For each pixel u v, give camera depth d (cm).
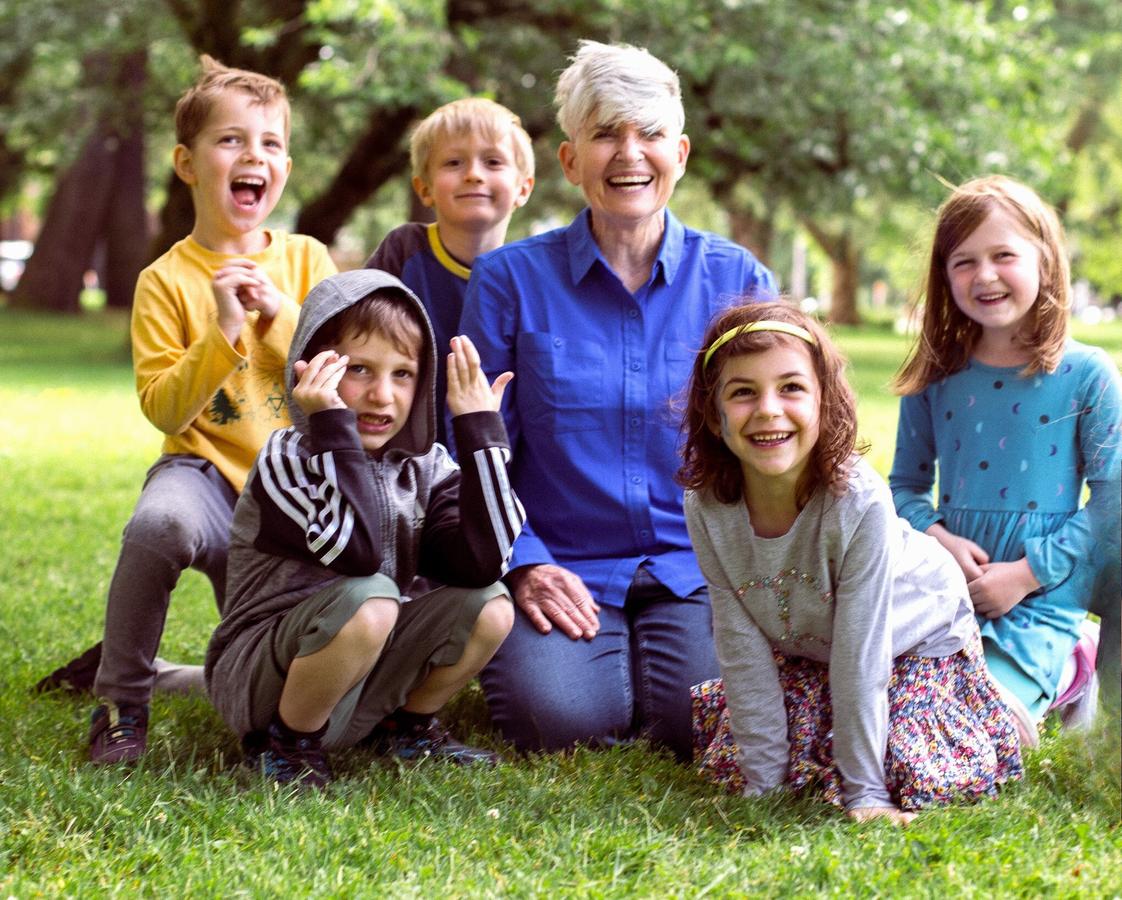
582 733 393
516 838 315
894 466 439
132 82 2159
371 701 369
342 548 335
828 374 326
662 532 421
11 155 3141
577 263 422
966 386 412
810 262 5038
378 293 356
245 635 357
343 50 1404
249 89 421
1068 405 397
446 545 359
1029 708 384
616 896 279
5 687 446
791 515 336
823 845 298
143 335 408
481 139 466
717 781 358
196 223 430
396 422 360
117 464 978
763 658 348
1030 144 1541
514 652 399
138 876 291
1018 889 279
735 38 1430
